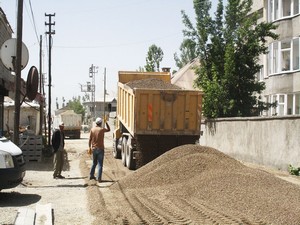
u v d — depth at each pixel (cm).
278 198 1010
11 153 1090
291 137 1745
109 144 4112
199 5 2917
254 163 2091
